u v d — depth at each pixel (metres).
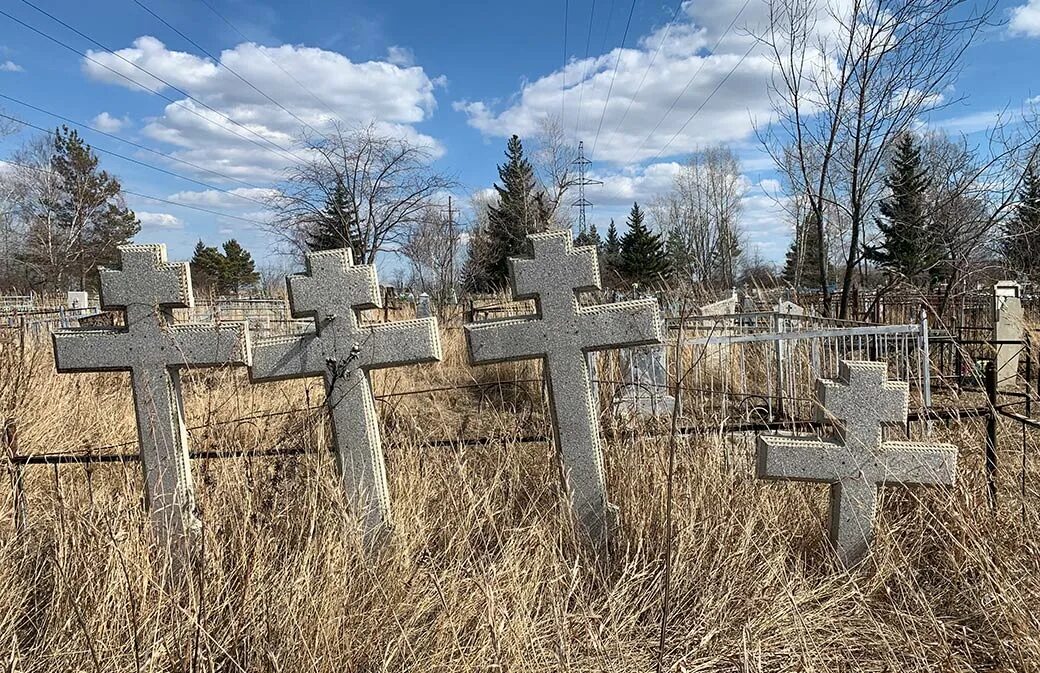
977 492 3.49
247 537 3.04
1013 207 10.12
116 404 6.29
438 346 3.48
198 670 2.42
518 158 45.50
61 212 42.31
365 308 3.52
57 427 5.45
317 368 3.53
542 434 4.31
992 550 3.01
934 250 11.78
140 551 2.88
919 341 6.42
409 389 8.30
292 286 3.52
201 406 5.30
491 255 42.62
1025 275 12.88
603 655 2.68
